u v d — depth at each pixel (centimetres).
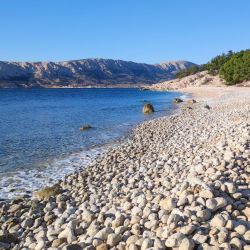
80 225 877
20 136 2831
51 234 866
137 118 4144
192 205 800
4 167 1828
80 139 2675
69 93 16050
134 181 1272
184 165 1348
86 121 3900
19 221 1062
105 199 1100
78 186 1390
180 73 19550
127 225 800
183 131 2622
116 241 737
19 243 892
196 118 3441
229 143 1508
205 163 1161
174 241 664
